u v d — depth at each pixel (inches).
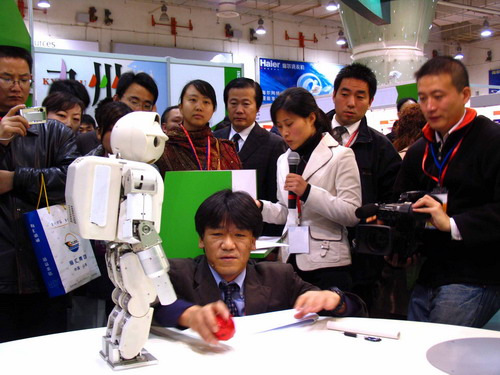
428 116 66.4
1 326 70.2
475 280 64.2
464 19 492.1
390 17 178.4
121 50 386.9
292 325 51.3
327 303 51.7
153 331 50.4
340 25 504.4
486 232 61.1
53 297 70.9
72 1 371.9
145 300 41.4
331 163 78.7
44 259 68.7
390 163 91.4
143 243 39.6
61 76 155.4
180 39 419.5
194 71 171.0
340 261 77.8
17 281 69.5
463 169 64.9
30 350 45.1
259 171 101.5
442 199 65.0
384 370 40.1
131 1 394.9
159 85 168.1
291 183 74.8
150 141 41.9
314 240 77.9
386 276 83.7
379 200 91.3
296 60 477.7
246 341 46.9
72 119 107.2
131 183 39.5
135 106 103.4
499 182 61.8
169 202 71.1
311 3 446.3
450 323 64.6
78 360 42.8
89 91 159.5
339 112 92.7
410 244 63.9
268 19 463.2
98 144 100.7
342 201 75.7
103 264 82.6
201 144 88.4
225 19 440.8
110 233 40.5
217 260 55.7
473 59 570.9
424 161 71.1
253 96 105.0
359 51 187.6
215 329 44.6
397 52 182.1
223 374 39.6
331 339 47.4
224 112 175.8
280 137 106.4
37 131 74.8
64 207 71.3
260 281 58.6
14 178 69.2
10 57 74.3
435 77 64.6
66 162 74.7
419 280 70.7
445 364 41.2
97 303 94.1
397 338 47.2
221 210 55.0
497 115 144.9
